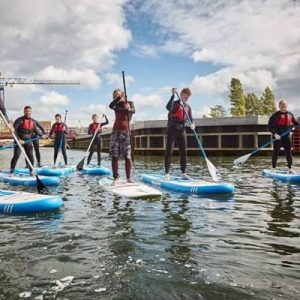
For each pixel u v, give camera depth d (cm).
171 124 914
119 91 805
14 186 929
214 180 882
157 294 296
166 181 879
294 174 1018
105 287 309
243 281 319
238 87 4616
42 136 1314
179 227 494
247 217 552
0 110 904
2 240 439
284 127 1130
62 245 418
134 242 427
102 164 1831
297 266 353
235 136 2631
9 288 308
